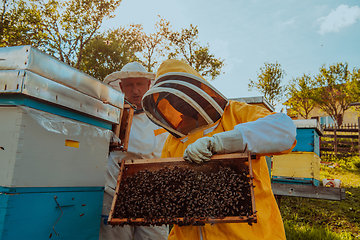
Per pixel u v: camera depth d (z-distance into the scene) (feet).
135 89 13.02
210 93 6.67
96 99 6.64
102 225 10.27
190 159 5.58
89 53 56.44
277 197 18.63
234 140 5.49
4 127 4.92
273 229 6.16
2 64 5.06
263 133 5.53
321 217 17.76
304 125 20.52
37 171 5.11
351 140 53.83
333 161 45.27
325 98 75.25
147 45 61.67
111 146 8.13
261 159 6.68
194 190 5.25
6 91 4.82
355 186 26.53
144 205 5.52
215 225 5.90
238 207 4.99
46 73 5.23
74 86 5.94
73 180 5.98
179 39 63.10
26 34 44.60
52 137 5.49
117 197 5.82
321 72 73.36
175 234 6.97
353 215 17.79
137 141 11.99
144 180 5.78
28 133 4.95
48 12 45.34
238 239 5.64
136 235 11.43
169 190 5.55
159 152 12.01
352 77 70.03
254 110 6.63
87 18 47.50
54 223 5.46
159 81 6.99
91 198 6.51
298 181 20.39
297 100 78.79
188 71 6.72
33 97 4.98
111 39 56.70
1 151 4.85
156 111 7.33
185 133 7.31
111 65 57.98
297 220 17.22
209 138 5.65
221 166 5.43
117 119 7.52
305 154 20.48
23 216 4.82
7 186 4.64
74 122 6.06
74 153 6.05
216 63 65.92
